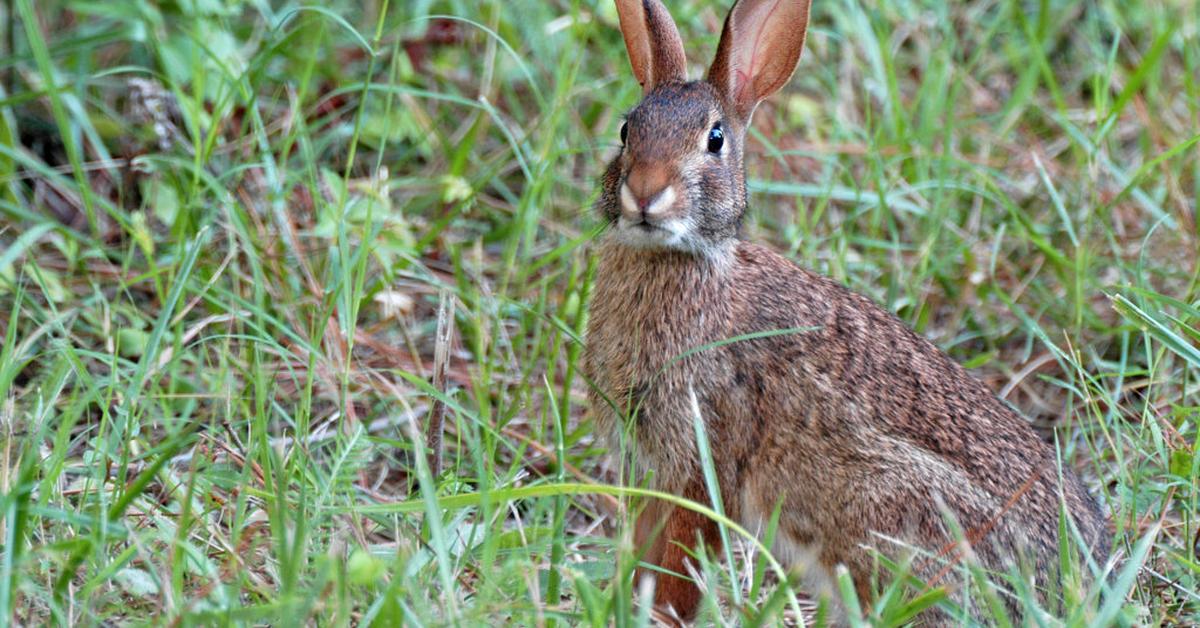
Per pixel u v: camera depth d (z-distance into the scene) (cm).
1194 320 1120
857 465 938
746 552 982
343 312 1082
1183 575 930
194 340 1131
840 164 1315
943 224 1277
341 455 922
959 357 1246
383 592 768
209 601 761
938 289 1269
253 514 902
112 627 771
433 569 832
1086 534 950
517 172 1361
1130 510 994
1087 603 780
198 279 1147
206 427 1025
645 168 905
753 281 966
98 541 777
